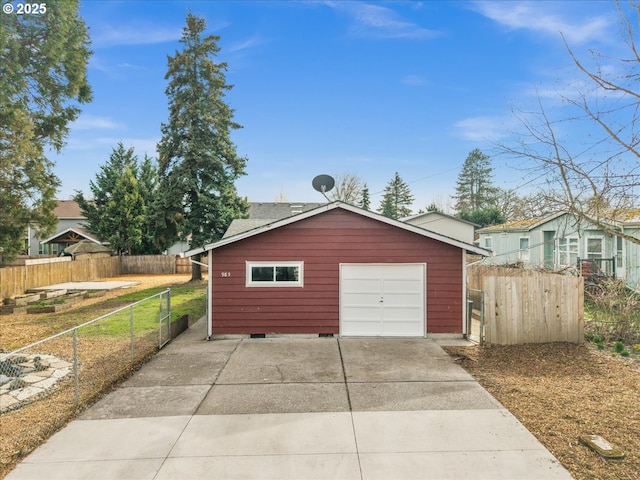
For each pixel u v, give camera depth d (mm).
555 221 19172
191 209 23250
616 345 8578
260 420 5316
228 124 24172
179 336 10719
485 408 5613
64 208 40969
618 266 15727
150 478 3969
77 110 16641
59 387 6680
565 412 5391
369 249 10492
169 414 5543
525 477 3912
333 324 10492
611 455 4191
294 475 4000
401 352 8867
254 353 8859
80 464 4234
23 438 4789
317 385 6719
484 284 9297
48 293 18438
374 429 5004
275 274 10484
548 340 9320
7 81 13203
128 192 32906
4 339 10414
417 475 3975
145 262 30906
